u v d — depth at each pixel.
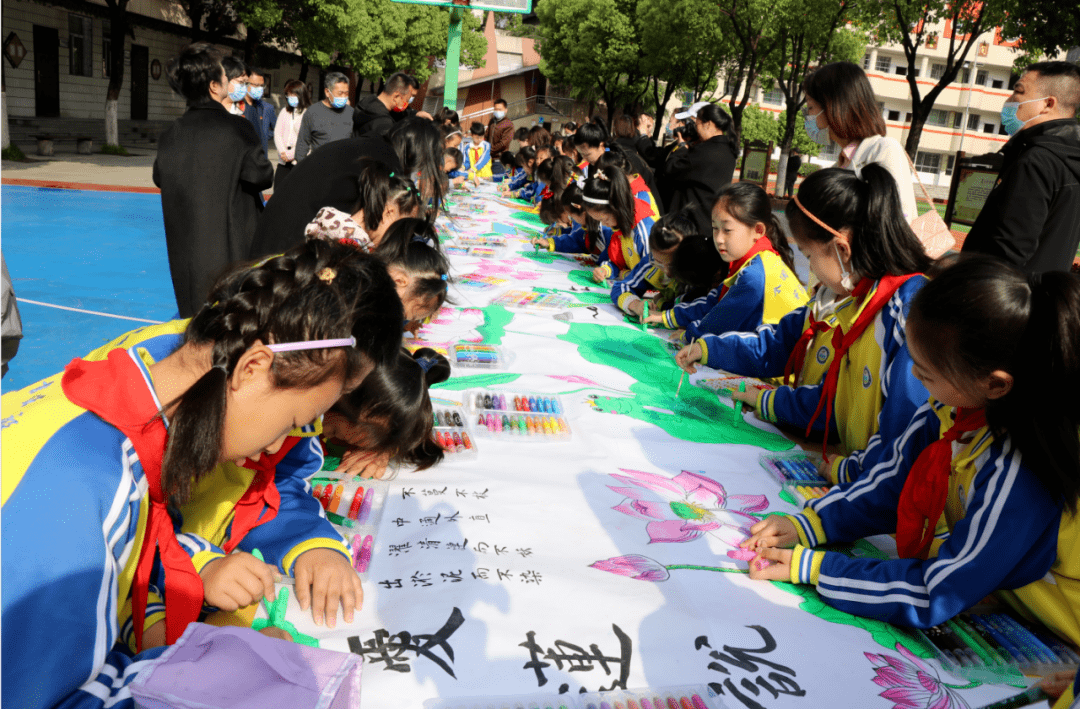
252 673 1.16
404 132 3.55
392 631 1.46
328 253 1.29
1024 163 3.17
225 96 3.68
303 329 1.17
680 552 1.87
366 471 2.09
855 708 1.40
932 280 1.60
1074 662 1.56
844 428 2.54
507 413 2.64
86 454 1.07
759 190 3.51
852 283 2.40
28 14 16.55
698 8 20.61
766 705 1.38
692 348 3.28
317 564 1.56
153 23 19.81
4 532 0.96
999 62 38.84
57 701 1.00
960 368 1.52
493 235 6.95
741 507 2.15
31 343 4.23
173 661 1.15
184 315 3.66
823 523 1.95
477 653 1.42
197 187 3.49
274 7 16.81
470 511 1.96
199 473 1.16
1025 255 3.21
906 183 3.39
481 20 30.30
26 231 7.58
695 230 4.10
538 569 1.72
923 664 1.54
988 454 1.62
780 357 3.13
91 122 18.53
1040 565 1.61
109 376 1.15
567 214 6.39
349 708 1.21
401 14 23.53
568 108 37.25
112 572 1.06
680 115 7.94
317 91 31.27
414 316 2.46
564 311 4.25
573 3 27.41
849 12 18.86
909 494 1.81
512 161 13.61
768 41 21.55
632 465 2.36
